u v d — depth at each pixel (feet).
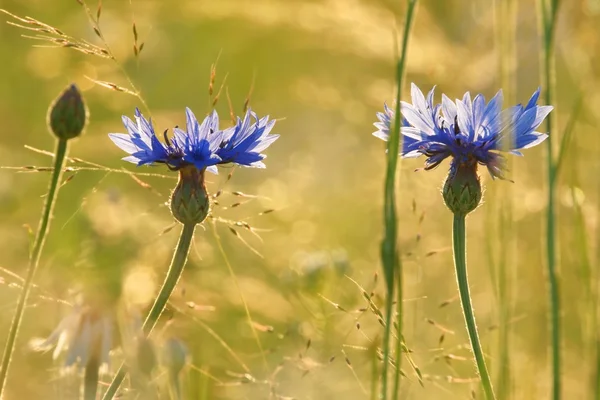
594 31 4.10
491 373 3.53
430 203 4.04
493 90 4.29
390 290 3.08
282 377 3.57
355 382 3.57
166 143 3.23
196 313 3.66
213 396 3.63
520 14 4.57
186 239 3.21
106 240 3.48
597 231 3.65
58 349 3.21
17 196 4.15
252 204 4.45
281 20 4.54
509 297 3.57
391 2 4.51
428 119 3.25
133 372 3.12
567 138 3.37
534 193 4.05
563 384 3.81
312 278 3.71
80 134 3.15
